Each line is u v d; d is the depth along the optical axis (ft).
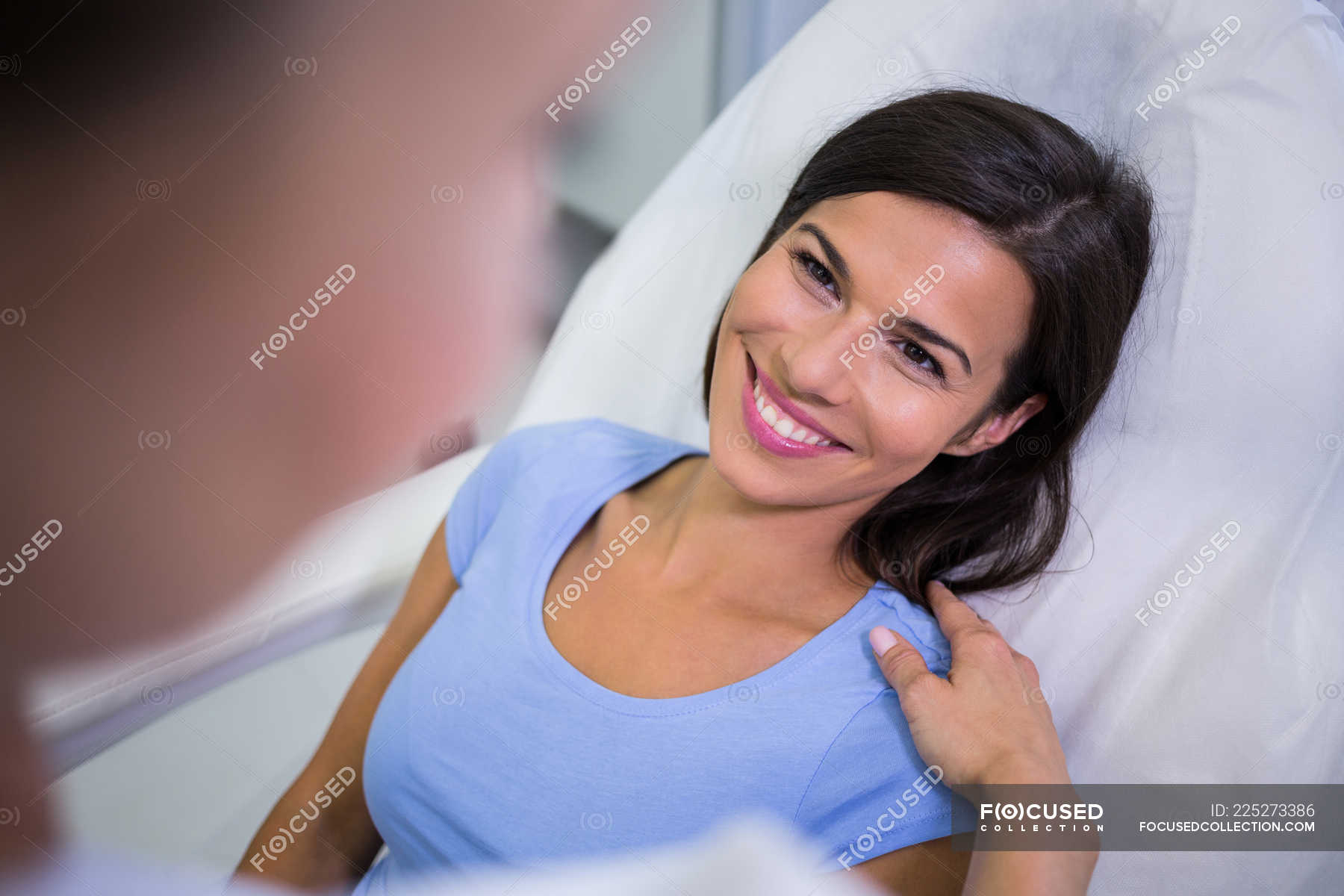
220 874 3.06
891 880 2.36
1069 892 2.14
